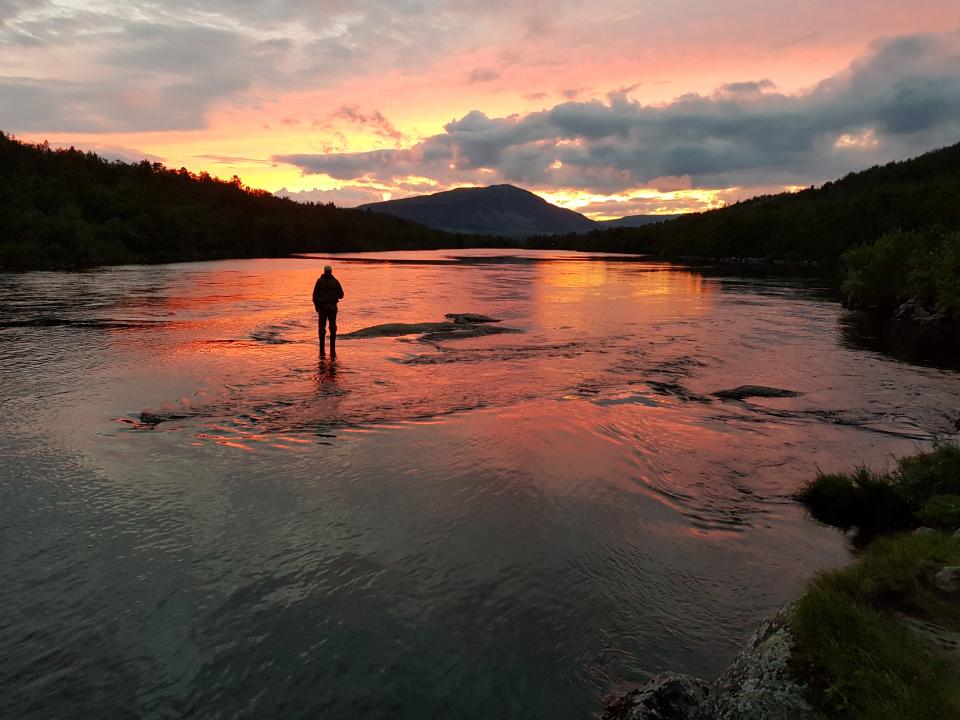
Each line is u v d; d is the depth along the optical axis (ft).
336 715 12.73
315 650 14.75
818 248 307.37
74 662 14.19
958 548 17.37
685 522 22.44
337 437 31.22
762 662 12.74
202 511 22.33
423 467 27.12
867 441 33.01
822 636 12.81
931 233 101.55
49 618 15.79
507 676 13.94
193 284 137.28
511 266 250.16
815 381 47.96
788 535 21.61
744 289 145.18
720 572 18.83
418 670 14.10
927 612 14.16
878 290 99.40
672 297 123.24
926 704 10.58
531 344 63.57
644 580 18.24
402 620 15.99
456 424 33.71
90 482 24.84
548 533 21.11
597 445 30.66
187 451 28.73
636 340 67.51
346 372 47.32
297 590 17.31
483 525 21.58
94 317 78.84
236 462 27.40
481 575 18.29
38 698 13.03
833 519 23.11
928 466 25.29
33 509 22.22
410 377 46.09
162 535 20.43
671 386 45.24
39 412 34.76
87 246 239.71
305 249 444.96
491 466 27.37
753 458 29.73
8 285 127.54
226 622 15.79
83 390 40.01
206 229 340.39
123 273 174.29
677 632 15.70
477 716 12.73
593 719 12.61
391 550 19.70
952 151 492.13
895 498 23.62
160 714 12.67
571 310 97.96
